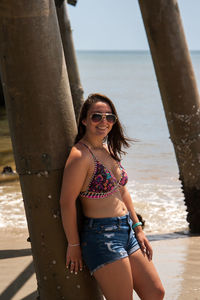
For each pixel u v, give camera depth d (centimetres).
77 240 282
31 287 374
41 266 296
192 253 465
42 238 291
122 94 3044
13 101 277
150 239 533
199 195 568
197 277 393
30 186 286
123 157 1113
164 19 529
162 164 1036
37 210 288
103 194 286
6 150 1117
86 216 290
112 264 277
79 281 292
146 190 805
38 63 270
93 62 11444
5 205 701
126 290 278
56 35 278
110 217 285
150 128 1638
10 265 425
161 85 556
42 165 281
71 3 673
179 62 539
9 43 268
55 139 280
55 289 294
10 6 262
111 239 282
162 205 713
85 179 284
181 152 568
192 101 550
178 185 845
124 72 6372
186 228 598
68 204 276
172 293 361
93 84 3847
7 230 571
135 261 291
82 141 294
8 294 362
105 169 286
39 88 272
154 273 293
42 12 268
